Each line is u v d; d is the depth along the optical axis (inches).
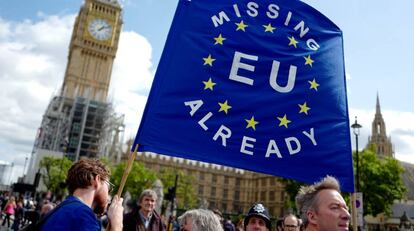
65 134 4480.8
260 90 209.8
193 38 207.0
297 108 212.2
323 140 209.3
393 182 2138.3
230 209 5260.8
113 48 5172.2
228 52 210.5
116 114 4854.8
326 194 124.1
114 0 5319.9
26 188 1632.6
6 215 1047.6
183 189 3978.8
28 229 108.7
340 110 219.6
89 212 108.6
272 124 204.5
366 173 2107.5
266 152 198.7
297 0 234.8
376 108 5506.9
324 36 233.5
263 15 225.0
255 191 5216.5
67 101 4758.9
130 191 3314.5
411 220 3427.7
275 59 217.9
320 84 221.0
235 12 220.1
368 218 3747.5
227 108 200.5
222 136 195.0
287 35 225.3
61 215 104.5
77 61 4960.6
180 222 186.7
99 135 4670.3
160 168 5113.2
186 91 196.9
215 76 204.5
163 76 196.9
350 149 212.2
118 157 4741.6
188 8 211.9
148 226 281.7
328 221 119.6
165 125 187.8
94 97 4889.3
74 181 121.6
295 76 218.1
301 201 132.3
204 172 5329.7
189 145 187.9
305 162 202.5
